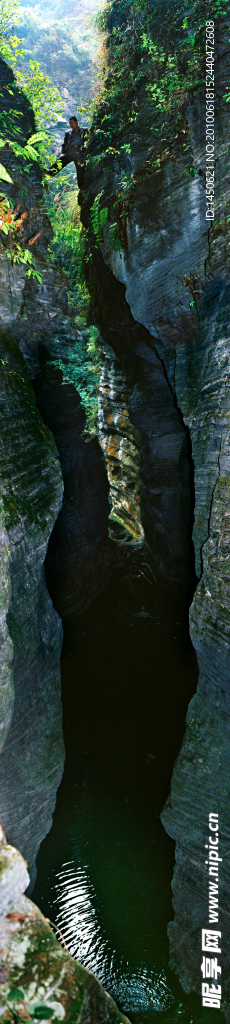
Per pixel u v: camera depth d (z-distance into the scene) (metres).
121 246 7.89
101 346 11.60
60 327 8.05
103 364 12.96
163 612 11.84
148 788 7.74
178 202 6.58
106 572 12.92
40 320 7.45
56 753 5.75
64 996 1.58
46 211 7.55
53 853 6.81
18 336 7.08
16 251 6.05
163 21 7.10
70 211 10.98
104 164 8.54
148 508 11.98
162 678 9.87
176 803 5.36
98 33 9.21
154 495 11.62
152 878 6.55
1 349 6.29
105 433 15.82
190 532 10.76
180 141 6.37
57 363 8.83
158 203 6.84
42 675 5.90
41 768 5.39
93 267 9.82
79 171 9.59
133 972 5.50
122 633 11.18
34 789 5.23
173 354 8.41
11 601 5.21
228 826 4.82
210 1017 4.80
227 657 4.91
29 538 5.52
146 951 5.66
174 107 6.46
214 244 6.04
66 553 10.88
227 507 5.35
